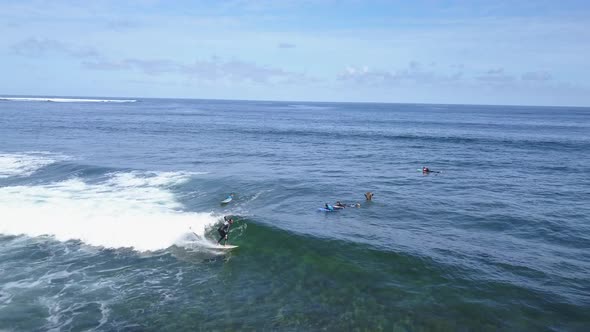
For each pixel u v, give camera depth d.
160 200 27.00
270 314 13.53
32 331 12.45
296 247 19.14
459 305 14.20
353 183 34.91
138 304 14.16
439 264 17.67
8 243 19.38
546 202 29.86
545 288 15.68
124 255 18.36
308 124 112.88
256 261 17.83
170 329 12.67
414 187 34.16
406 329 12.68
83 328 12.66
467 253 19.27
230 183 32.59
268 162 45.31
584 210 27.73
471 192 32.72
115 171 36.31
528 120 153.38
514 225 24.22
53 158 42.88
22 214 23.08
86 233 20.58
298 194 30.28
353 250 18.94
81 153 47.31
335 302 14.32
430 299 14.61
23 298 14.45
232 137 72.31
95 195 27.80
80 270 16.78
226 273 16.69
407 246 19.77
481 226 23.92
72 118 105.56
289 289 15.30
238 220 22.52
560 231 23.22
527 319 13.38
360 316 13.40
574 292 15.39
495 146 65.00
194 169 38.91
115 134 70.38
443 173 40.88
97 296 14.70
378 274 16.56
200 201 27.17
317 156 51.25
